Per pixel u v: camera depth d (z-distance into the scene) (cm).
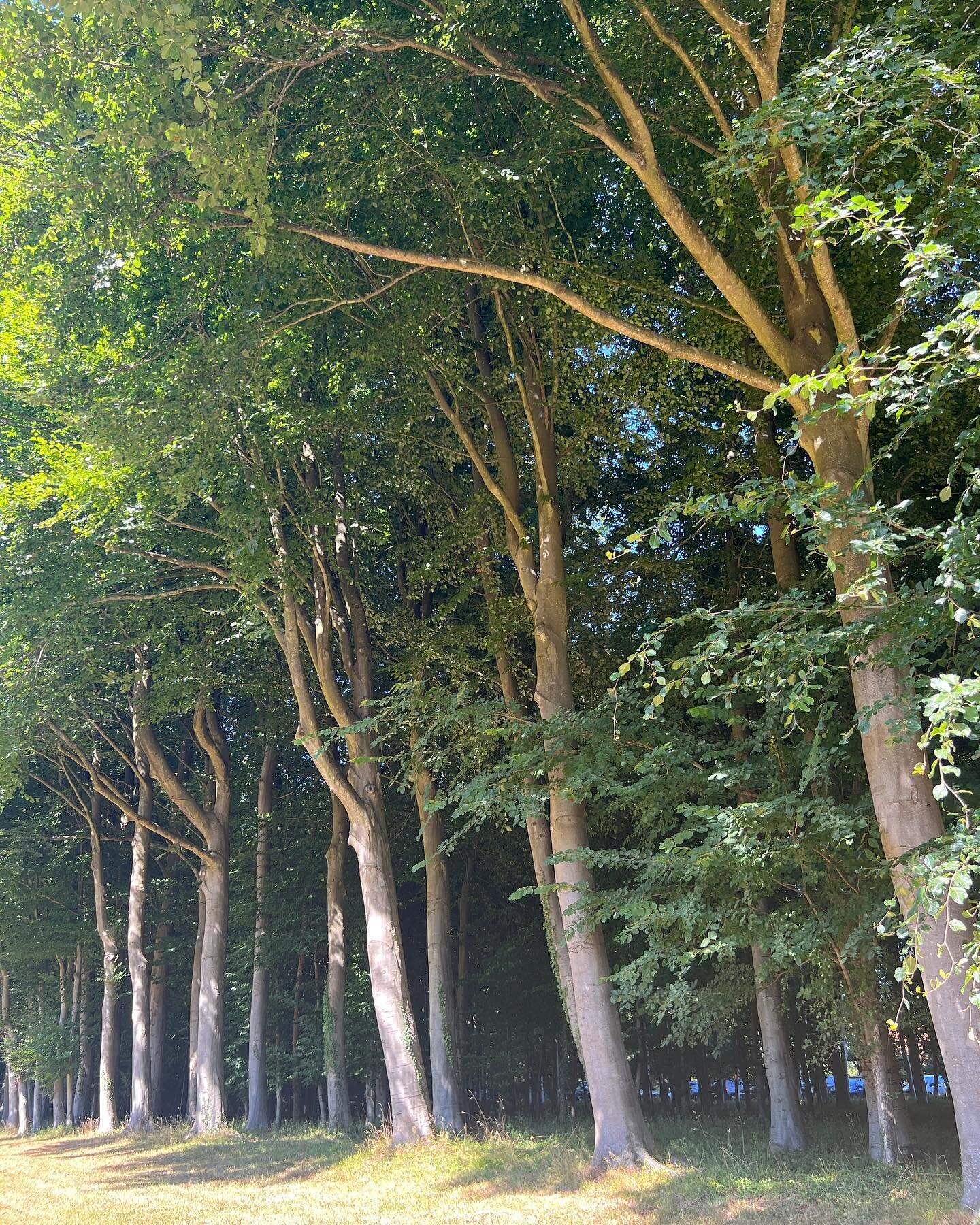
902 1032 1386
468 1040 3023
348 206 1520
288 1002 3353
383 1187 1666
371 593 2436
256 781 3438
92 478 1747
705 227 1473
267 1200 1623
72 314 1633
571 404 1764
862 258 1284
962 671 769
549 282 1111
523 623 1917
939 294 1242
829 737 1298
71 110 1146
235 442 1819
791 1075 1688
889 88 740
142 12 902
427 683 2166
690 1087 3566
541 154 1384
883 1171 1288
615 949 2302
